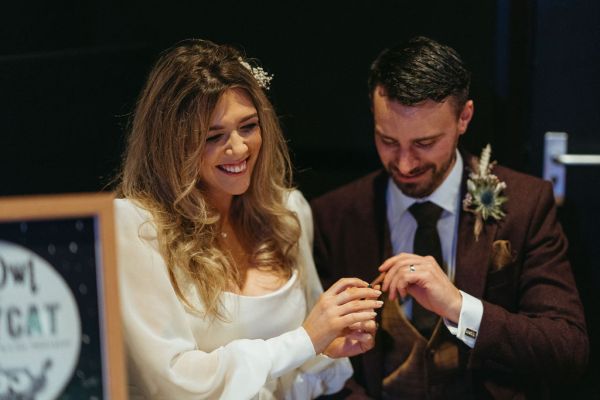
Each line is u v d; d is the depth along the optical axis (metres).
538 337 2.13
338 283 2.03
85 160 2.40
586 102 2.92
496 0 2.89
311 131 3.07
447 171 2.27
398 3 2.97
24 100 2.29
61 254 1.25
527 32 2.89
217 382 1.91
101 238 1.25
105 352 1.26
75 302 1.26
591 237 2.99
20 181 2.32
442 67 2.10
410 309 2.29
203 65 1.95
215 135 1.97
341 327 1.96
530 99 2.93
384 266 2.11
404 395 2.30
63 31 3.04
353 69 3.03
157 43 3.07
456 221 2.30
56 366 1.26
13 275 1.24
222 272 2.02
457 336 2.12
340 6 3.00
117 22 3.07
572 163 2.94
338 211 2.42
